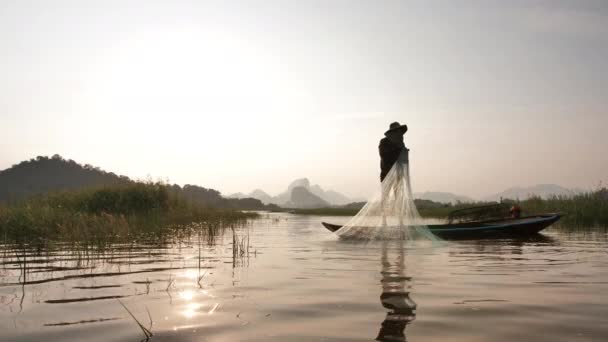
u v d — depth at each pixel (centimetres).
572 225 1733
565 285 543
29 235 1184
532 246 1022
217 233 1436
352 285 547
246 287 537
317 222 2473
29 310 425
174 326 372
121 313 415
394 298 475
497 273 636
